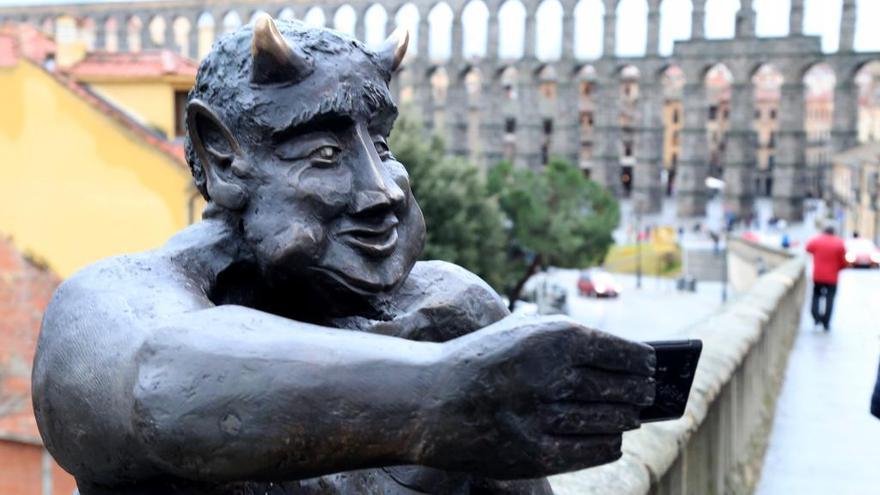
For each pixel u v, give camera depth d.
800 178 77.12
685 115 79.75
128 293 1.87
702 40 78.56
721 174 119.56
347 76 1.97
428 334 2.20
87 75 18.42
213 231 2.06
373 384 1.64
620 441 1.69
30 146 17.42
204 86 2.02
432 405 1.62
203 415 1.65
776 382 9.99
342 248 1.98
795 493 6.57
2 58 17.33
